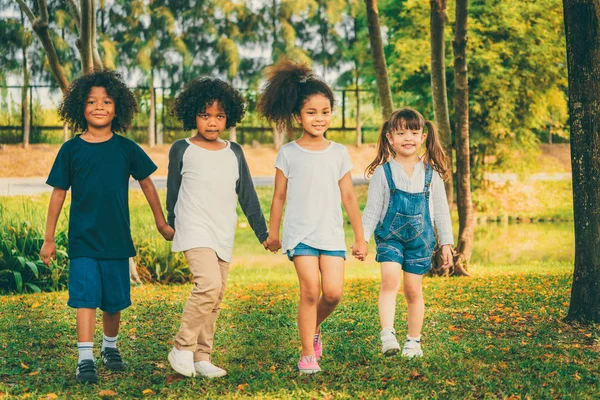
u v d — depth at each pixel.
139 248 11.77
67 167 4.85
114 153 4.90
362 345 5.69
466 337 6.05
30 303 8.09
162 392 4.41
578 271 6.57
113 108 4.95
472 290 9.07
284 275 13.69
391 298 5.18
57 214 4.86
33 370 5.01
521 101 23.73
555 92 23.67
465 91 12.27
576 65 6.49
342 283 4.85
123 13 33.84
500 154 24.89
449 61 22.02
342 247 4.87
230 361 5.27
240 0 34.06
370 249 19.36
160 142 36.66
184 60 33.56
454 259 11.96
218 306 4.91
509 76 22.64
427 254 5.28
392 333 5.07
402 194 5.24
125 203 4.91
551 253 17.97
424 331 6.32
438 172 5.40
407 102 25.66
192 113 4.89
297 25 35.00
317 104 4.90
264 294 8.97
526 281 10.05
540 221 25.66
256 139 38.47
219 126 4.92
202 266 4.67
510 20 21.91
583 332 6.22
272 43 34.22
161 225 4.99
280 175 4.94
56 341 5.88
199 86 4.91
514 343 5.79
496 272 12.42
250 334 6.17
